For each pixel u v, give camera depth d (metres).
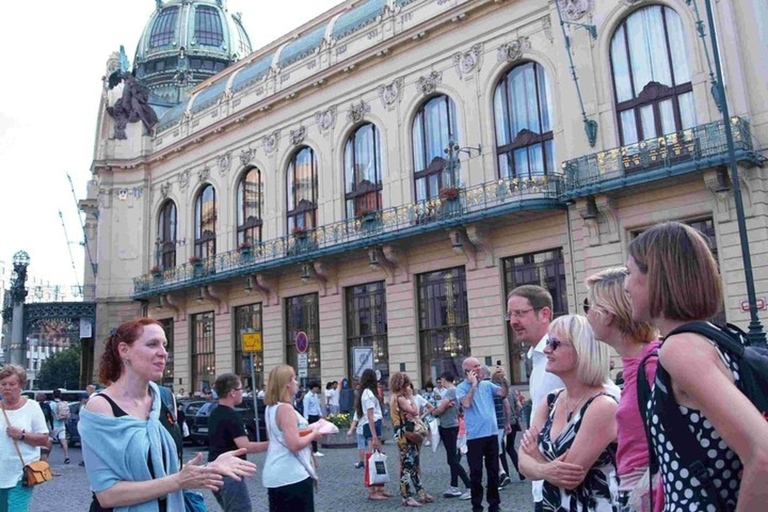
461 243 26.02
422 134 29.30
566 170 22.98
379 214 29.62
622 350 3.45
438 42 28.69
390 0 30.91
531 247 24.69
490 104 26.73
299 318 34.12
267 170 36.53
